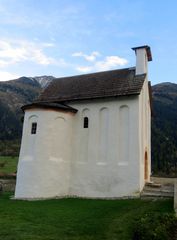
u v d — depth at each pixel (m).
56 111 22.25
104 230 11.73
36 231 11.36
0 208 16.06
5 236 10.60
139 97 21.05
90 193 20.98
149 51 24.89
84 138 22.41
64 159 22.09
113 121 21.39
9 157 68.56
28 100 154.25
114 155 20.75
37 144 21.31
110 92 21.97
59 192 21.27
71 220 13.17
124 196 19.62
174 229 10.30
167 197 17.97
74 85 25.72
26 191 20.64
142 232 9.92
